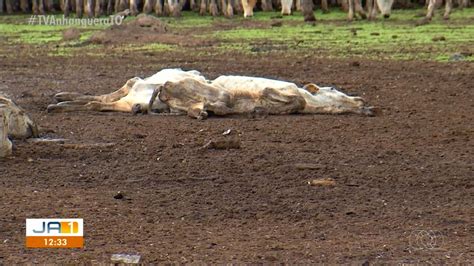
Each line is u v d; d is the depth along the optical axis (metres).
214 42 40.12
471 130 20.80
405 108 23.47
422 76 28.73
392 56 33.88
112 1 57.81
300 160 18.14
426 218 14.55
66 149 19.06
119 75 30.00
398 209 15.05
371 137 20.09
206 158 18.31
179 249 13.05
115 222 14.30
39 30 48.03
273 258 12.67
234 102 22.14
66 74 30.31
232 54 35.59
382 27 44.81
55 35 45.09
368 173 17.22
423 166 17.72
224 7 55.31
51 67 32.28
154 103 22.45
